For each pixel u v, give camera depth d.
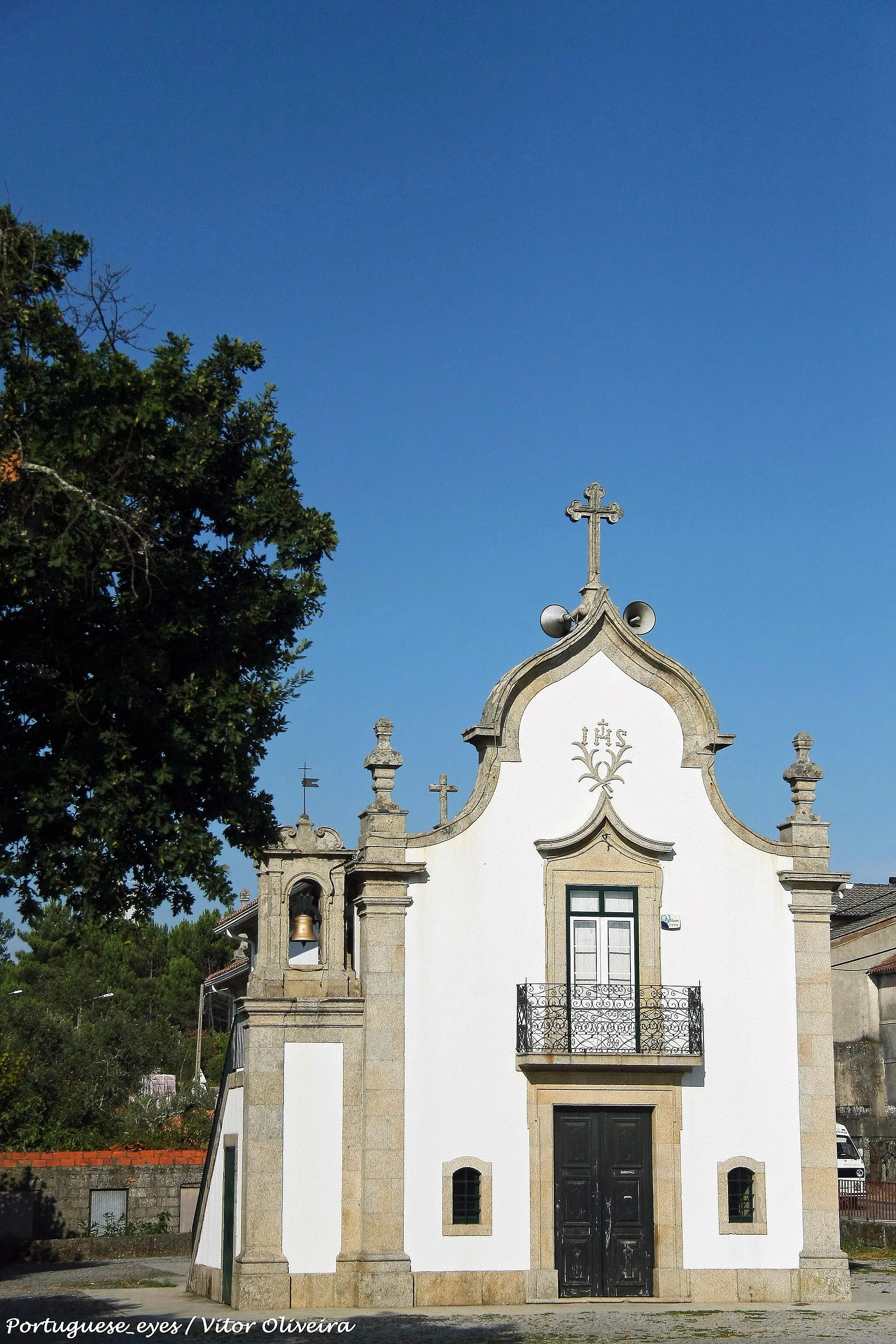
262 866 25.17
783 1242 25.44
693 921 26.31
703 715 27.09
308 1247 23.80
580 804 26.31
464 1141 24.59
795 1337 20.66
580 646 26.88
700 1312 23.52
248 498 16.12
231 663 16.12
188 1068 59.66
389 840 25.31
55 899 15.26
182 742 15.27
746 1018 26.16
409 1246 24.03
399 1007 24.77
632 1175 25.33
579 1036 25.38
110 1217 33.94
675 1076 25.61
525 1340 20.27
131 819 15.12
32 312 14.80
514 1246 24.44
